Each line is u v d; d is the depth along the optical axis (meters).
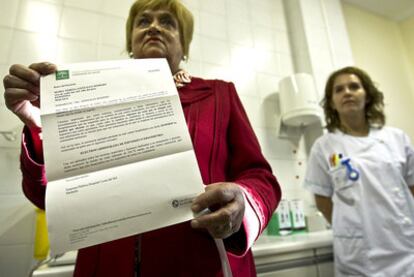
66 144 0.35
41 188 0.46
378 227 0.94
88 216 0.31
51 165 0.33
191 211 0.32
